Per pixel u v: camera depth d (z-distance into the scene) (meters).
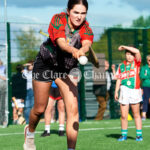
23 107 22.22
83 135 14.63
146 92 23.22
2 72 21.69
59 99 14.71
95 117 23.98
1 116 21.05
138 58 12.77
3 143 12.65
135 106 12.66
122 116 12.84
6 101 19.52
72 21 7.36
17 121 21.86
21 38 21.61
